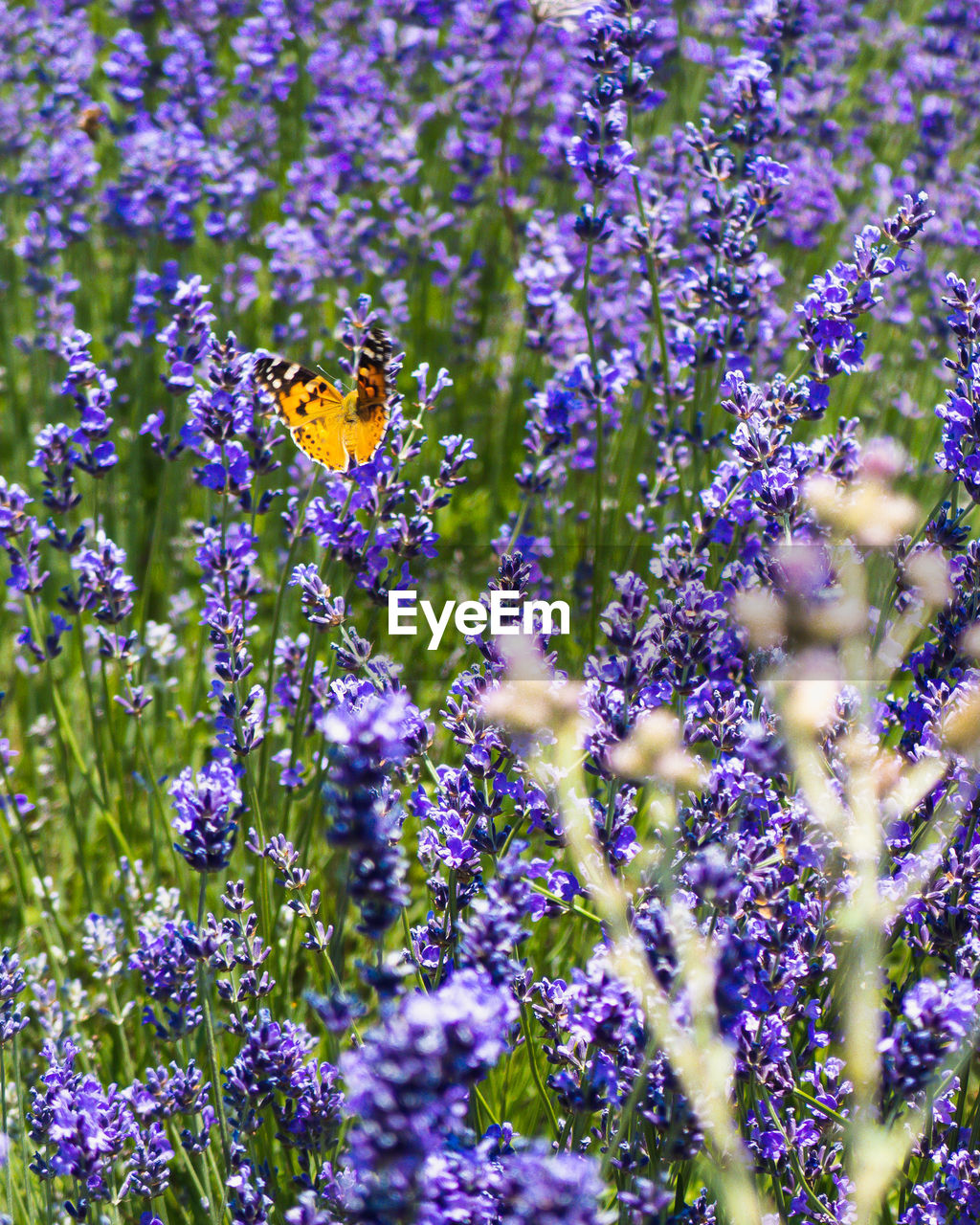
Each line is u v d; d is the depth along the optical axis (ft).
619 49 11.51
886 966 10.09
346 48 23.91
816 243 19.12
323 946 8.46
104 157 23.49
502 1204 5.36
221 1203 8.21
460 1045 4.14
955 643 8.62
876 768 5.72
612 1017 6.30
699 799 7.57
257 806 9.46
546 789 7.92
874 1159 4.99
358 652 8.95
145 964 8.64
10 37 21.40
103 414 10.62
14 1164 8.61
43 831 13.62
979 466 8.74
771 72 15.74
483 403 19.69
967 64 22.98
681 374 14.35
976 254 18.49
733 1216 5.62
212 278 20.99
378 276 20.40
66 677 14.97
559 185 21.13
